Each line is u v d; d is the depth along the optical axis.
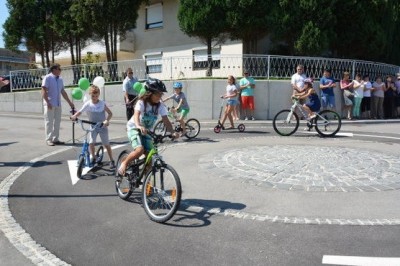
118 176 6.03
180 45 25.27
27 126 14.79
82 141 11.33
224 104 16.52
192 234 4.67
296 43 18.14
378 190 6.31
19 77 22.80
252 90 16.08
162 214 5.15
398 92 17.86
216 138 11.71
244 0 18.02
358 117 16.84
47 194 6.27
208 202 5.78
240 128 13.22
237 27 18.56
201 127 14.38
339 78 17.61
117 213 5.39
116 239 4.56
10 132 13.11
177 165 8.07
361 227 4.83
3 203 5.83
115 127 14.63
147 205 5.21
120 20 21.78
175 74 18.19
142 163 5.63
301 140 11.27
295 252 4.18
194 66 17.89
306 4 17.81
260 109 16.48
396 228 4.80
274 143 10.70
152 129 5.71
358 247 4.29
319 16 17.98
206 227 4.87
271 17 18.03
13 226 4.94
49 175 7.44
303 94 12.02
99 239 4.56
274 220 5.07
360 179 6.88
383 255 4.10
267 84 16.45
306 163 7.95
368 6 19.80
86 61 27.38
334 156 8.62
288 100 16.62
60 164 8.36
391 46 22.66
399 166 7.82
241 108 16.22
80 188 6.59
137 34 27.52
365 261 3.97
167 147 10.11
